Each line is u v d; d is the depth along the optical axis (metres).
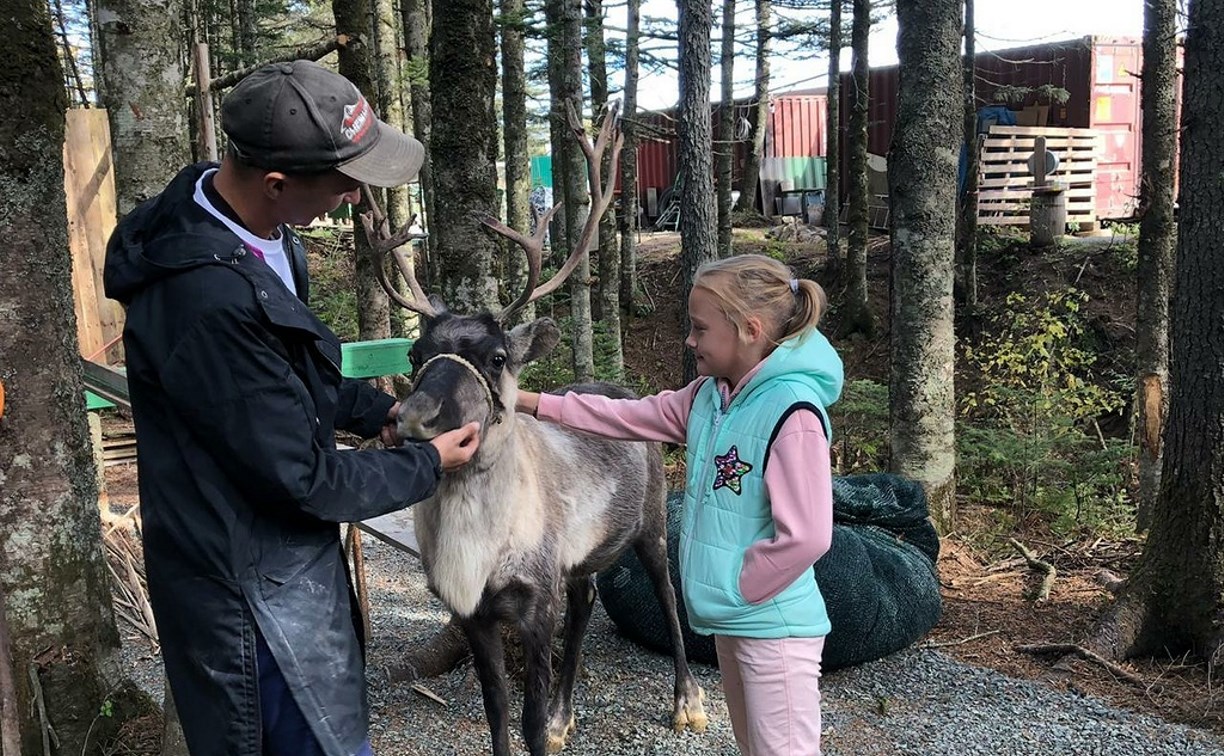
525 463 2.95
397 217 9.47
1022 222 12.05
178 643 1.76
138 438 1.77
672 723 3.60
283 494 1.66
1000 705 3.67
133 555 4.98
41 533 2.77
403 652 4.28
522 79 10.56
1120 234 11.62
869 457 7.59
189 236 1.68
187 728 1.79
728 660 2.46
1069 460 7.21
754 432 2.30
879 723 3.53
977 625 4.51
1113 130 12.74
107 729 2.90
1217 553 4.01
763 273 2.36
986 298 10.86
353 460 1.78
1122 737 3.40
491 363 2.63
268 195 1.74
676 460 8.10
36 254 2.72
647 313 12.50
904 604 4.06
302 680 1.74
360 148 1.74
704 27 6.93
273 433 1.64
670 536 4.26
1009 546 5.80
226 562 1.70
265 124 1.67
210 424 1.64
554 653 4.18
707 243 7.20
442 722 3.66
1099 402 8.16
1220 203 3.87
